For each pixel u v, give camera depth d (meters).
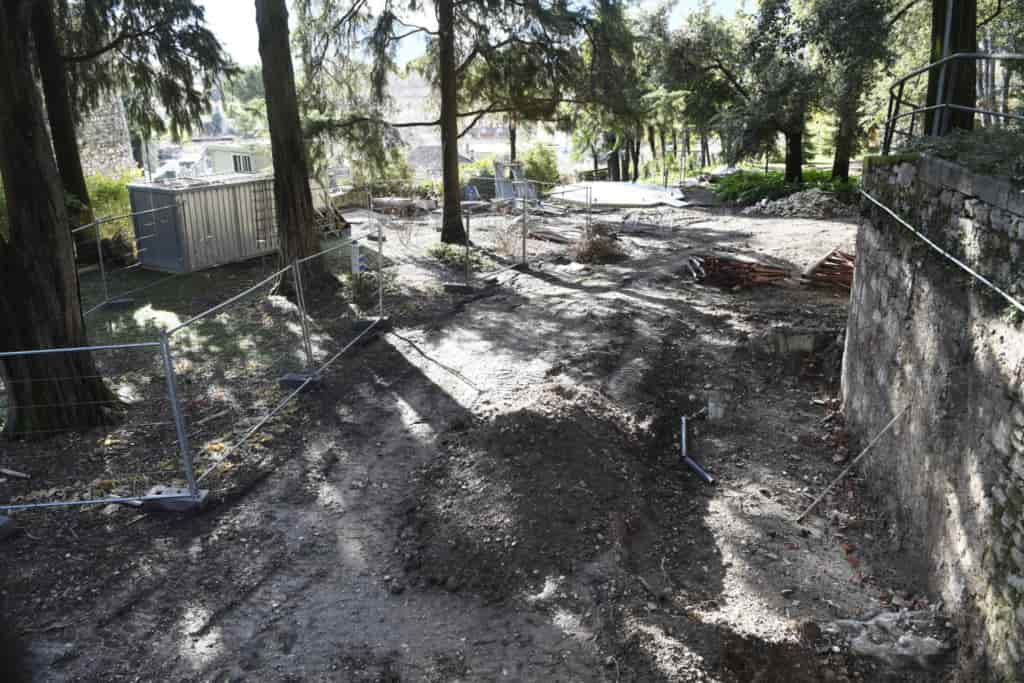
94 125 25.27
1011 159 5.95
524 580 6.25
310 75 18.36
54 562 6.32
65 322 8.77
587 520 6.90
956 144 7.29
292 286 14.77
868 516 7.88
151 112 20.14
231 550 6.59
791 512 7.87
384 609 5.95
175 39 18.61
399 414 9.39
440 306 14.14
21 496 7.35
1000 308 5.55
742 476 8.55
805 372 11.16
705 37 29.17
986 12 21.33
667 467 8.62
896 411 7.82
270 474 7.91
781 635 5.72
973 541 5.68
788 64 26.28
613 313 12.90
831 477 8.62
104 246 18.08
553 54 18.56
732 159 29.25
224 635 5.58
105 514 7.07
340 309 13.91
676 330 12.18
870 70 23.59
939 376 6.69
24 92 8.26
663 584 6.45
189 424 9.05
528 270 17.02
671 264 16.80
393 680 5.21
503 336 12.21
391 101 18.84
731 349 11.51
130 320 13.57
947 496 6.27
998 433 5.40
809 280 14.41
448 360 11.20
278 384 10.29
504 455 7.62
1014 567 4.98
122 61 19.05
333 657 5.39
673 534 7.34
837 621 6.10
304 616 5.82
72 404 8.65
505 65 18.88
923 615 6.18
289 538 6.80
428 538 6.79
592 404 9.10
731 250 18.17
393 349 11.75
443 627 5.77
